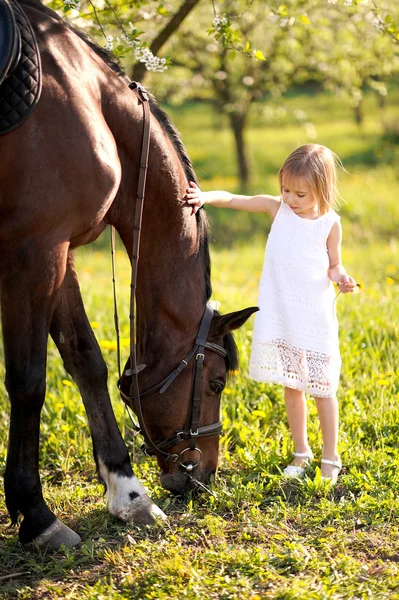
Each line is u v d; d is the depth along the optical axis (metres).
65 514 3.07
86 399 3.08
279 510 2.95
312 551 2.62
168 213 2.94
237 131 18.89
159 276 2.96
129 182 2.91
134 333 2.86
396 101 30.14
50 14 2.79
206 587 2.40
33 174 2.50
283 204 3.33
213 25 3.78
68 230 2.62
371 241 12.32
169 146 2.97
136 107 2.89
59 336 3.06
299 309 3.24
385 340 4.87
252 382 4.32
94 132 2.63
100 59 2.90
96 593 2.39
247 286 7.92
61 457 3.63
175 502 3.16
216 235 13.56
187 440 3.00
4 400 4.41
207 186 18.50
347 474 3.33
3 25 2.47
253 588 2.40
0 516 3.12
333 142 24.25
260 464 3.40
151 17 4.56
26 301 2.58
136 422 3.38
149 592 2.40
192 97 15.84
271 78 12.79
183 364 2.94
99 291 6.92
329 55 7.57
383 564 2.55
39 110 2.51
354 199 15.23
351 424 3.77
